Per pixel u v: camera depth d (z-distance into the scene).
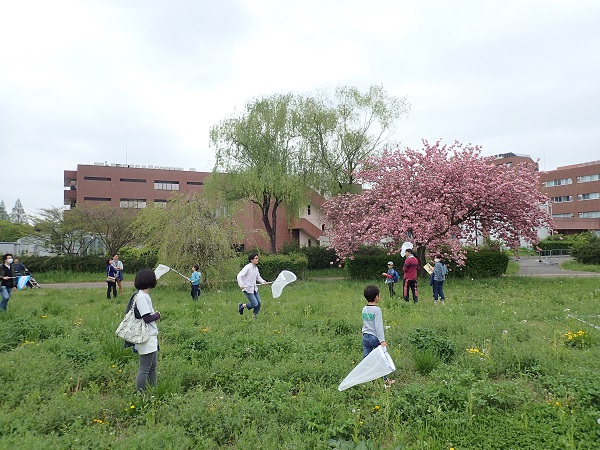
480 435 4.29
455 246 19.28
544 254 46.25
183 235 18.00
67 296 16.75
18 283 14.30
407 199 20.08
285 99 29.47
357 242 21.91
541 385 5.57
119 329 5.39
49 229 30.80
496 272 22.89
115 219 31.39
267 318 10.27
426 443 4.13
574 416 4.55
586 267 27.92
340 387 4.76
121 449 3.97
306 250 31.34
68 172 50.88
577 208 62.53
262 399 5.28
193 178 53.06
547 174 66.94
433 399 5.03
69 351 7.02
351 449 4.07
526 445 4.14
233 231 19.86
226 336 8.23
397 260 22.95
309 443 4.24
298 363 6.50
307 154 29.66
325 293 16.03
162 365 6.40
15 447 3.83
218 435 4.43
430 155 21.12
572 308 11.31
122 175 50.41
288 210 30.94
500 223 21.30
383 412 4.81
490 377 6.09
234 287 18.81
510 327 8.77
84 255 31.16
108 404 5.13
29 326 8.75
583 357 6.61
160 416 4.85
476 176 19.86
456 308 11.28
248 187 28.11
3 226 41.47
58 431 4.51
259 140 28.83
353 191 29.48
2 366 6.12
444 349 6.98
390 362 4.82
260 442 4.22
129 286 21.88
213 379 5.99
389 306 11.98
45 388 5.63
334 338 8.32
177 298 15.13
